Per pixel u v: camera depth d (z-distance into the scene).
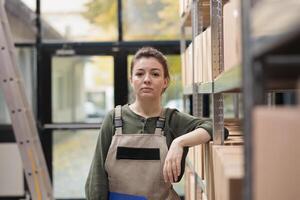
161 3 4.85
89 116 4.96
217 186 1.52
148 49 1.99
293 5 0.82
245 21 0.93
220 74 1.72
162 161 1.86
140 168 1.86
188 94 3.36
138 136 1.88
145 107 1.92
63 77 4.94
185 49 3.48
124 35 4.89
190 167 2.87
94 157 1.93
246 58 0.93
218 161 1.49
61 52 4.88
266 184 0.88
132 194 1.86
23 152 2.75
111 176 1.89
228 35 1.42
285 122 0.83
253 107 0.91
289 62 0.89
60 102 4.95
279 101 2.82
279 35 0.80
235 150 1.59
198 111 2.69
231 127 2.45
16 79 2.73
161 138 1.88
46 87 4.92
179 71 4.82
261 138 0.89
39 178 2.78
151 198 1.85
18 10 4.82
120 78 4.90
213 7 1.94
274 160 0.86
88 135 4.96
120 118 1.92
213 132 1.86
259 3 0.91
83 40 4.89
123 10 4.88
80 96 4.95
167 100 4.79
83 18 4.89
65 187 4.98
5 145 4.93
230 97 4.15
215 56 1.92
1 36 2.66
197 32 2.63
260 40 0.89
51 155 4.94
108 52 4.89
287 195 0.86
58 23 4.88
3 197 4.96
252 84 0.92
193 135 1.81
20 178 4.95
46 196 2.83
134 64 1.95
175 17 4.84
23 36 4.86
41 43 4.88
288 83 1.16
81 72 4.93
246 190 0.93
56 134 4.95
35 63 4.90
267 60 0.90
